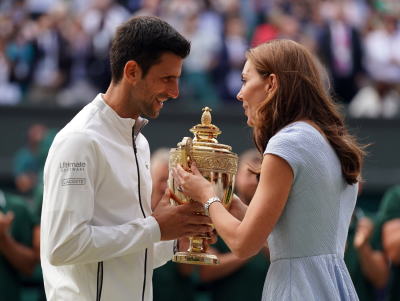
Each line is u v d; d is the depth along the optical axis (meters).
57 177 4.32
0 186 12.42
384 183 11.73
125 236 4.38
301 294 3.95
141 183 4.77
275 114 4.20
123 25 4.67
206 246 4.79
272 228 3.99
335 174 4.10
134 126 4.89
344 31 14.91
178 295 7.39
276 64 4.25
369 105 14.35
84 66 14.53
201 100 14.10
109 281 4.48
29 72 14.54
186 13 15.09
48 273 4.65
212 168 4.49
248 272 7.59
